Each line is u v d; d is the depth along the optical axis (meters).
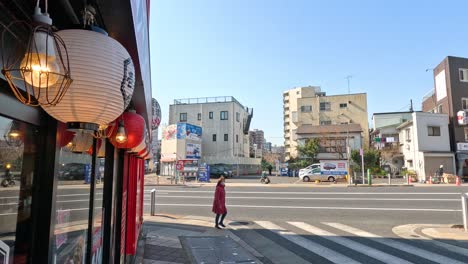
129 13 1.92
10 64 1.68
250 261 6.77
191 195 20.02
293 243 8.39
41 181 2.14
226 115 50.69
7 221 1.84
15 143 1.91
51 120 2.20
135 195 6.34
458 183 27.23
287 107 71.75
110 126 2.86
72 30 1.62
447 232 9.40
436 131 36.09
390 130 46.53
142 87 3.35
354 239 8.77
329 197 17.88
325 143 45.72
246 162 54.78
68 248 2.64
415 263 6.61
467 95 36.53
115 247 4.62
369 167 37.75
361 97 54.44
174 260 6.78
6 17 1.67
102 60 1.60
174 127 44.53
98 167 3.55
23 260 2.00
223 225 10.53
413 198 16.91
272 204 15.62
